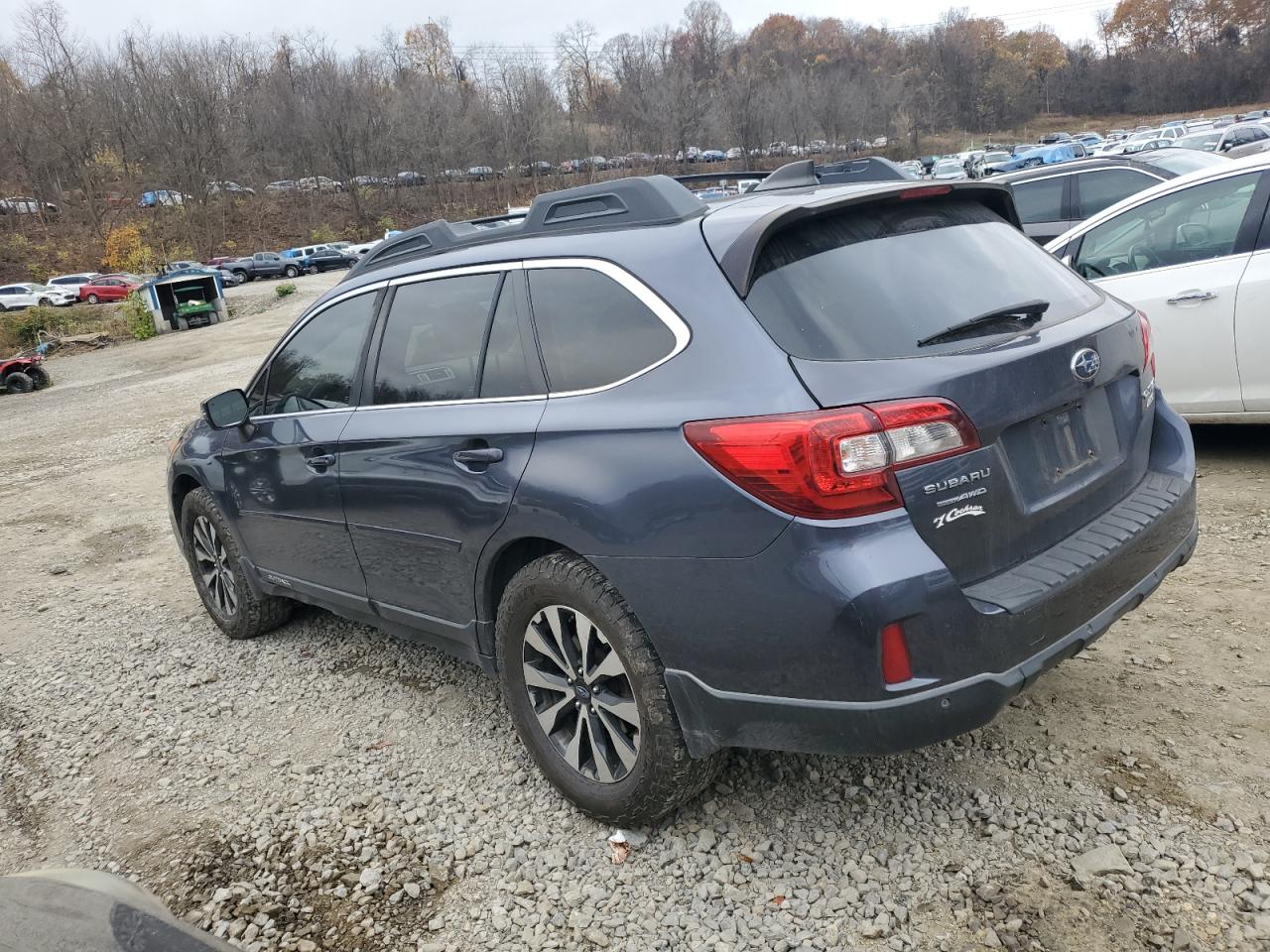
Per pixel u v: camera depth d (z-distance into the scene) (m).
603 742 2.80
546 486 2.67
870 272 2.49
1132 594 2.59
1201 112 110.75
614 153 99.25
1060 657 2.38
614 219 2.89
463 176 93.88
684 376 2.44
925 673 2.19
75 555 7.09
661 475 2.41
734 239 2.50
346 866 2.88
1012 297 2.65
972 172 41.84
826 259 2.48
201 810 3.29
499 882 2.71
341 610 4.02
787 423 2.19
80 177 80.88
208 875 2.91
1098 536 2.55
